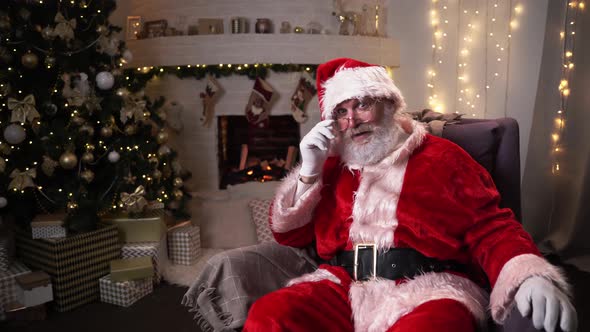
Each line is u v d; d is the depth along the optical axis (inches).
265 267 60.1
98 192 109.5
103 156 110.0
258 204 128.2
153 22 138.3
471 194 56.1
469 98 132.2
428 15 137.3
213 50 128.9
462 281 53.7
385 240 56.2
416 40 139.7
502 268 48.4
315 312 51.6
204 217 129.0
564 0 114.4
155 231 110.5
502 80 127.1
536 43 121.6
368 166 60.6
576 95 114.6
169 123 135.9
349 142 60.9
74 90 99.5
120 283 99.5
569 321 39.8
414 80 141.3
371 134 59.2
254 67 130.2
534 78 122.6
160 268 112.4
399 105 61.5
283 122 142.3
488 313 51.4
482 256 52.8
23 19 97.3
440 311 46.8
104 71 105.7
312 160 59.5
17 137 91.9
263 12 133.8
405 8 140.0
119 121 115.2
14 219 107.5
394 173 58.7
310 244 65.8
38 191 104.9
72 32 99.2
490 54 128.0
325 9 134.9
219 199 130.6
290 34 127.9
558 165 118.4
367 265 56.9
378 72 59.6
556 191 119.8
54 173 105.2
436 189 56.7
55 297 97.3
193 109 137.5
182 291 106.6
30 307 92.5
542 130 119.5
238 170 141.3
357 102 58.7
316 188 61.4
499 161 69.1
